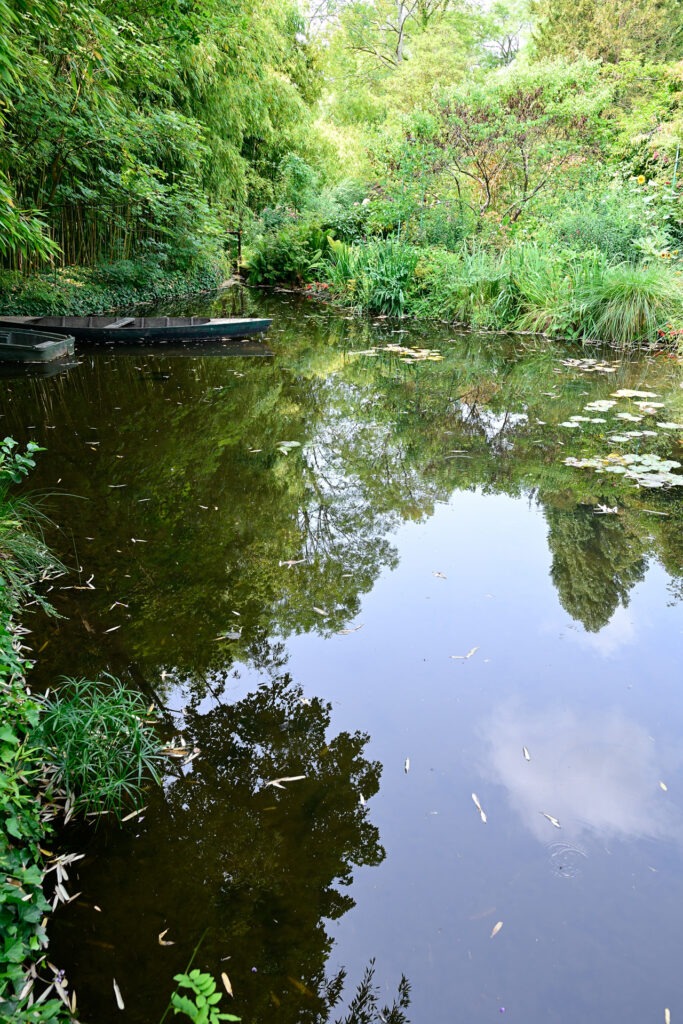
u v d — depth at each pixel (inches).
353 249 523.8
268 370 288.0
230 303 488.4
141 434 203.2
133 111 379.9
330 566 131.6
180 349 329.4
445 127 442.9
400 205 462.3
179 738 87.7
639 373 277.9
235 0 433.4
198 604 117.8
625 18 697.0
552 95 431.8
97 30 216.8
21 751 71.5
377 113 991.0
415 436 206.1
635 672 102.0
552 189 434.0
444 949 62.2
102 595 120.0
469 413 228.1
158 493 162.6
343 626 112.7
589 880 69.2
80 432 203.8
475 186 462.9
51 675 97.7
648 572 129.2
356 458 188.1
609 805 78.6
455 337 363.6
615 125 460.4
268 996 57.6
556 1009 57.2
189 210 466.0
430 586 125.0
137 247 477.7
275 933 63.4
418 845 73.1
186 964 60.4
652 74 560.1
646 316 320.5
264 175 693.9
